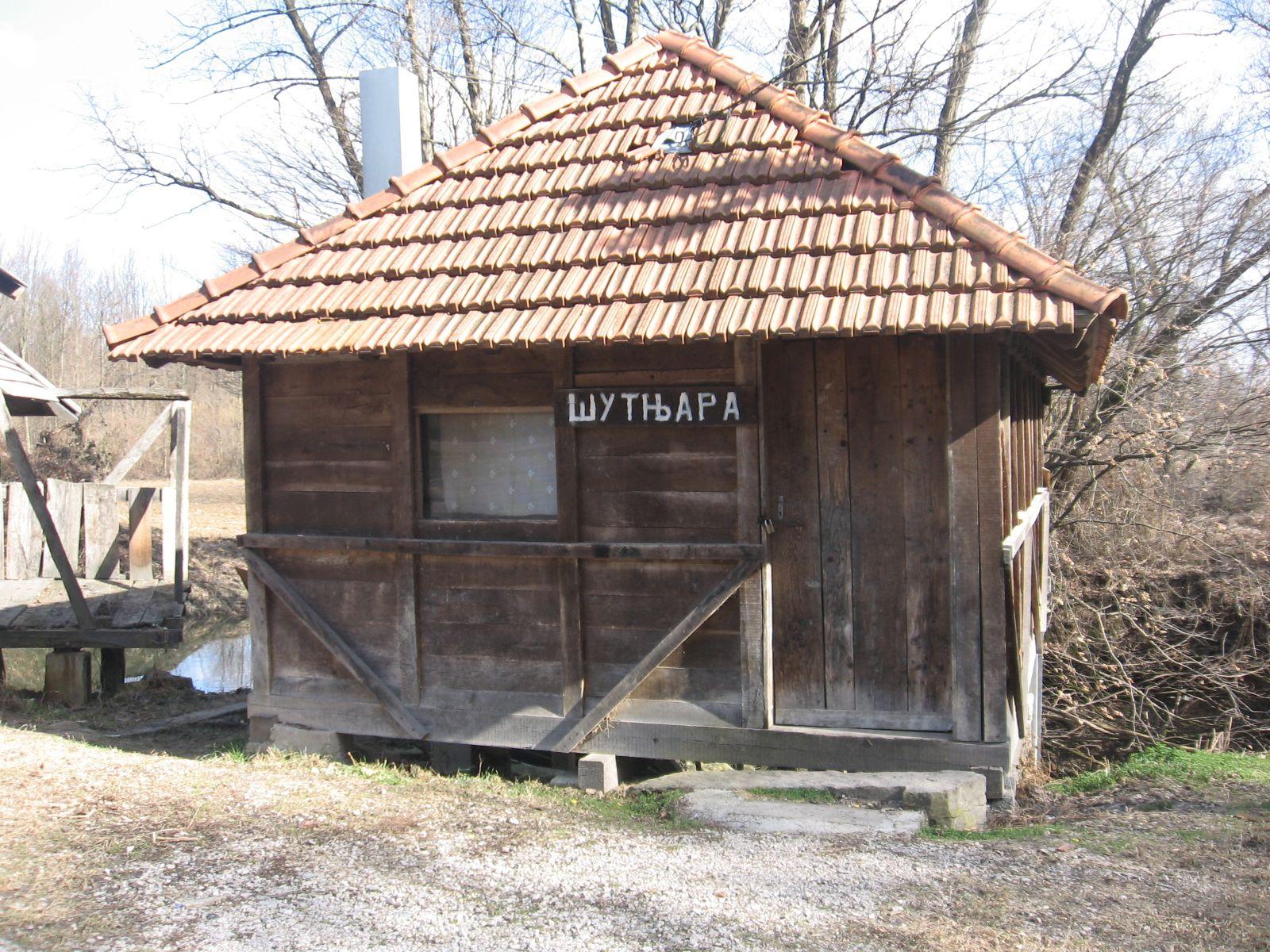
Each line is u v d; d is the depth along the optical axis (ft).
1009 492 22.47
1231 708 39.55
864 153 22.44
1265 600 40.93
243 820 18.93
